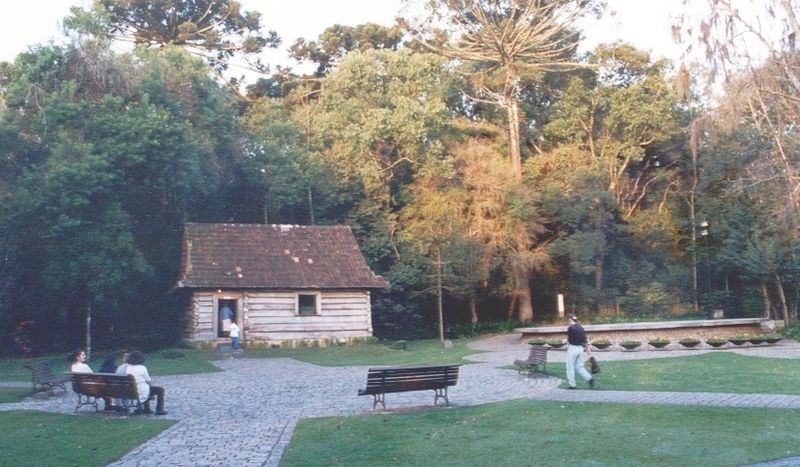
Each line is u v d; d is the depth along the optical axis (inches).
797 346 1158.3
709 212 1642.5
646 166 1977.1
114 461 446.6
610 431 484.4
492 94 1964.8
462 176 1774.1
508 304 1935.3
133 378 615.5
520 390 721.0
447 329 1745.8
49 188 1195.9
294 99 2130.9
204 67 1647.4
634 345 1150.3
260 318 1395.2
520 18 1845.5
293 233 1541.6
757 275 1481.3
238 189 1784.0
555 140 2004.2
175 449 478.9
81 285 1315.2
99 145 1295.5
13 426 575.2
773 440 446.0
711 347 1165.7
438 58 1886.1
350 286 1456.7
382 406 651.5
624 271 1824.6
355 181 1785.2
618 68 1962.4
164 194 1499.8
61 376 853.8
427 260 1647.4
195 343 1338.6
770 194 1037.8
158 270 1519.4
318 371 1028.5
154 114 1373.0
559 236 1807.3
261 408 674.8
